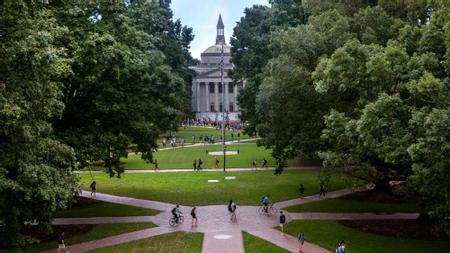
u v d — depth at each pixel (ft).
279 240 101.55
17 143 72.18
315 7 139.33
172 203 140.77
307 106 123.03
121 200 145.28
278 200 144.46
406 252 92.48
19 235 74.54
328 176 113.39
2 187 66.49
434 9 104.32
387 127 79.41
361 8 123.13
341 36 112.88
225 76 570.46
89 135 116.06
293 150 138.82
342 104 111.75
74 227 112.16
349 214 125.80
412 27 103.24
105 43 107.76
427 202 87.10
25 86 71.15
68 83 111.34
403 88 82.69
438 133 65.26
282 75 121.80
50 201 75.61
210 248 95.66
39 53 68.33
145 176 192.54
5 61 68.13
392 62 84.64
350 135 87.56
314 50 119.34
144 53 141.49
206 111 580.71
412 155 67.97
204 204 139.33
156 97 157.89
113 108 118.11
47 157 80.69
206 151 270.87
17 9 67.97
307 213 127.13
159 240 101.81
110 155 124.67
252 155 256.93
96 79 110.63
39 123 75.25
